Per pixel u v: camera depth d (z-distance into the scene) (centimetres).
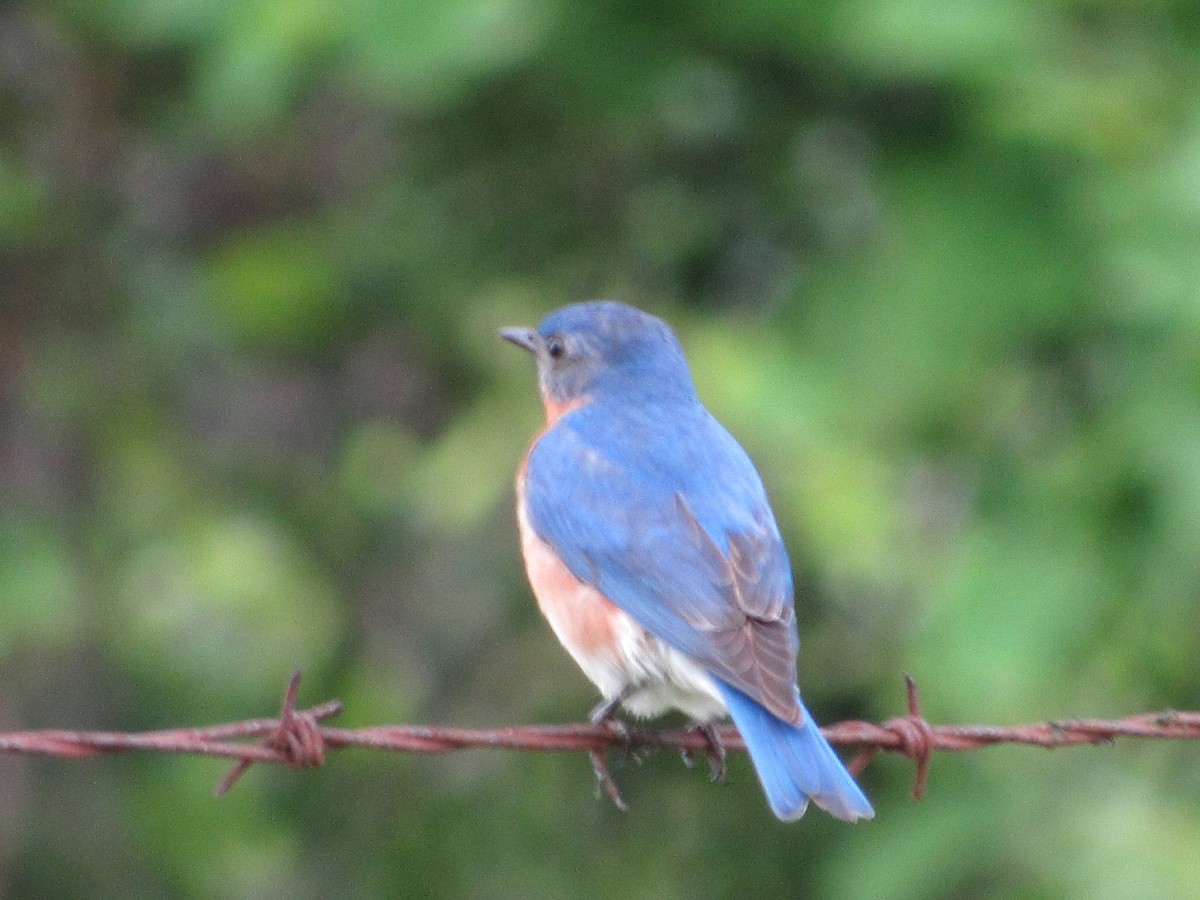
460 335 1424
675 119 1305
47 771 1466
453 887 1474
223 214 1530
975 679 1123
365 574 1527
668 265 1369
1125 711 1202
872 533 1180
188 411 1528
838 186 1300
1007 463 1202
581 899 1446
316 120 1504
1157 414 1108
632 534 941
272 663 1492
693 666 896
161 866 1459
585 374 1069
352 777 1499
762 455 1218
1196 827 1166
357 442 1515
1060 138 1132
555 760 1472
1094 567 1130
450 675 1488
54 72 1472
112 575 1490
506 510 1467
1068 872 1156
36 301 1483
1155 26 1176
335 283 1441
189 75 1420
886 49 1134
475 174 1377
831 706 1348
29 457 1477
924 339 1165
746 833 1424
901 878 1187
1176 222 1088
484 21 1136
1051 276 1156
